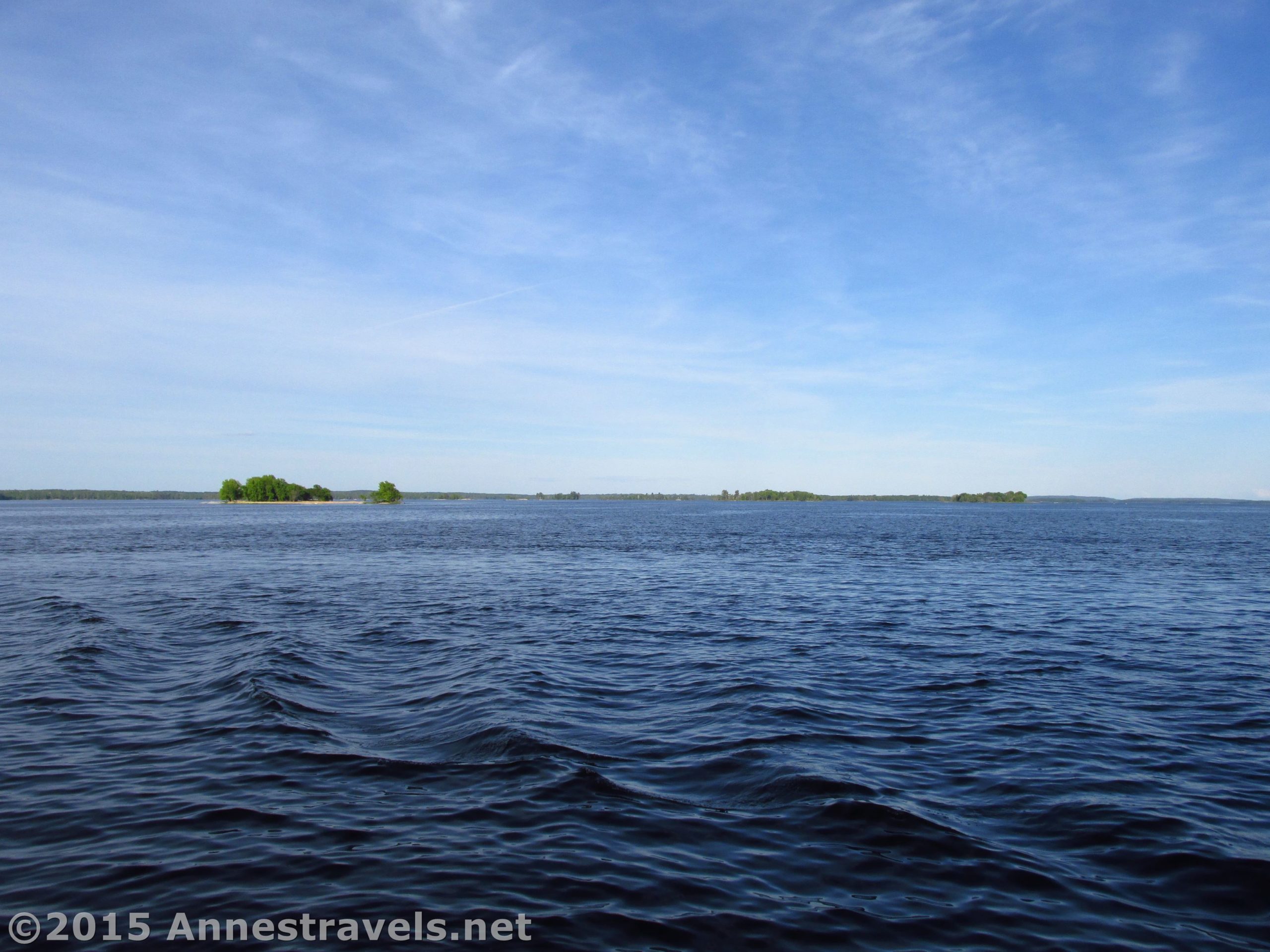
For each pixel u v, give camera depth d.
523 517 148.88
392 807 10.14
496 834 9.36
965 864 8.72
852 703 15.54
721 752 12.39
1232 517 162.38
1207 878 8.43
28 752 12.17
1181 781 11.27
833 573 42.12
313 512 183.88
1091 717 14.58
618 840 9.23
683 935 7.32
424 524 111.19
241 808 10.05
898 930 7.45
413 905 7.77
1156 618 26.47
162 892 8.01
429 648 20.92
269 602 29.84
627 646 21.44
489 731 13.19
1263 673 18.31
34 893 7.95
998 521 130.62
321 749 12.33
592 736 13.27
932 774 11.53
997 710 15.03
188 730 13.31
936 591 33.94
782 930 7.43
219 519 129.50
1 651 19.91
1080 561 49.03
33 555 52.88
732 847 9.10
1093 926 7.53
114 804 10.16
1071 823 9.79
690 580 38.72
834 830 9.52
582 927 7.42
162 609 27.62
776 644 21.80
